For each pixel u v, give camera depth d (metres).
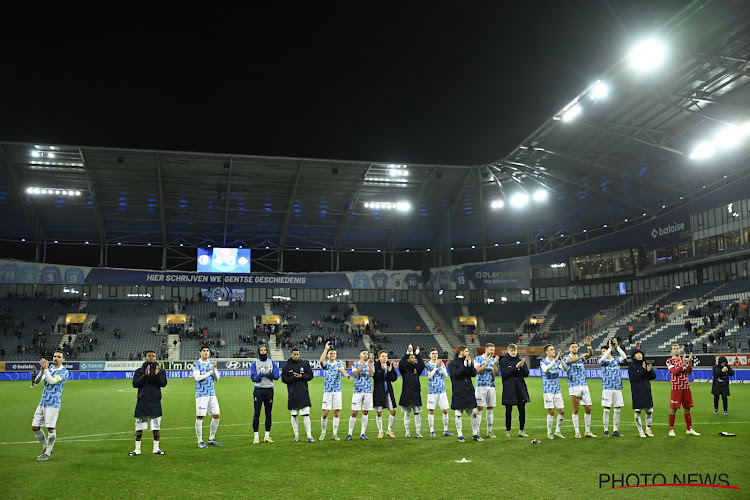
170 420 19.25
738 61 32.88
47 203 56.41
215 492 9.16
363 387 14.52
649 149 46.25
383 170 52.25
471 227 66.06
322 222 63.84
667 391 30.06
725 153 44.34
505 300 68.38
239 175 52.06
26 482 9.91
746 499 8.61
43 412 12.07
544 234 66.56
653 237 54.19
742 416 18.34
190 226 63.25
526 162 51.25
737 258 47.34
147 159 48.25
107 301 63.06
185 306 63.91
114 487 9.52
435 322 66.75
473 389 14.09
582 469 10.54
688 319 47.69
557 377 14.25
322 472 10.48
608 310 58.50
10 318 57.78
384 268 68.62
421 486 9.41
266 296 67.38
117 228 62.88
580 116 41.72
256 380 14.16
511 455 11.93
